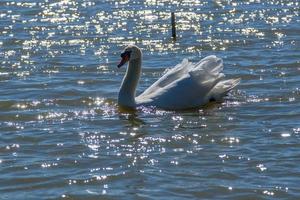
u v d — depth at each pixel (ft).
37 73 73.05
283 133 56.08
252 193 46.55
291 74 71.20
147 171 49.67
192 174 49.16
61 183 48.24
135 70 63.05
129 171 49.70
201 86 63.62
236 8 101.96
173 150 53.26
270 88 67.05
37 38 87.71
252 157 51.65
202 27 92.43
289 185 47.44
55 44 85.10
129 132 56.85
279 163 50.65
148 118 60.29
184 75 63.98
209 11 100.63
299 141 54.44
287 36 87.15
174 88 63.31
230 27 91.97
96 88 67.77
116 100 64.59
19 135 56.24
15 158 52.16
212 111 61.82
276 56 77.77
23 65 76.13
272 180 48.19
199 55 80.33
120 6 103.91
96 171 49.88
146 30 91.25
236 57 78.18
